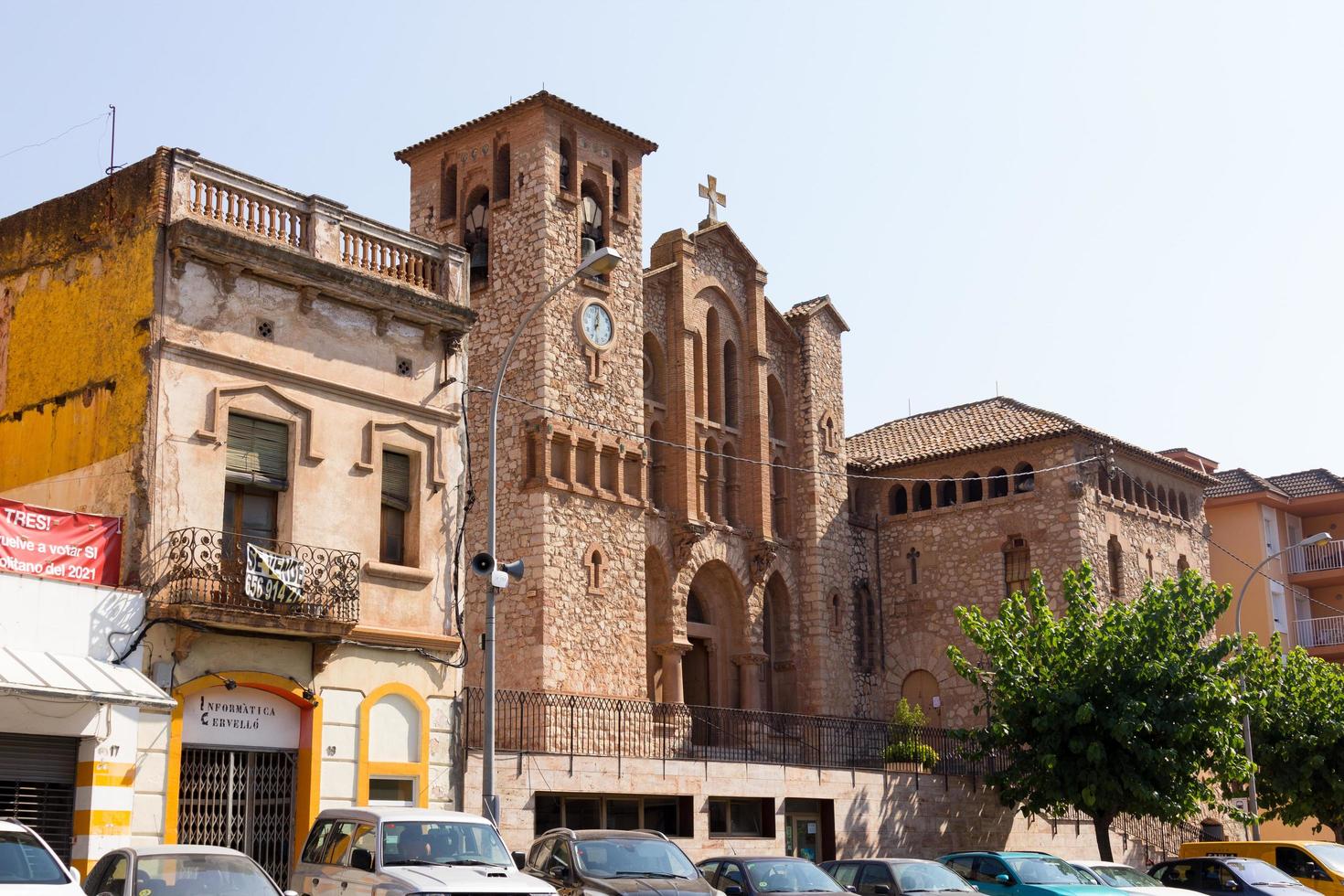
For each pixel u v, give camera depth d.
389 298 27.33
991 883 25.55
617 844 20.92
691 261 45.16
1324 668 43.72
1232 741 35.19
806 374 49.31
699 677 44.59
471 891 16.94
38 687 19.86
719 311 46.69
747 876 21.78
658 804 31.84
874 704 50.03
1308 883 30.48
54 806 21.55
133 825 22.03
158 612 22.80
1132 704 34.19
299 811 24.48
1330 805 43.09
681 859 21.00
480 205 41.81
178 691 22.89
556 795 29.55
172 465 23.55
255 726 24.17
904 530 51.62
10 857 14.69
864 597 51.03
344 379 26.56
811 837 35.41
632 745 36.94
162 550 23.17
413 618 27.00
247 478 24.80
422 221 42.59
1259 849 31.52
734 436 46.47
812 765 35.66
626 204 42.25
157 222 24.00
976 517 50.06
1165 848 45.84
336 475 26.12
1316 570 63.56
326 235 26.69
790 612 47.22
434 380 28.41
